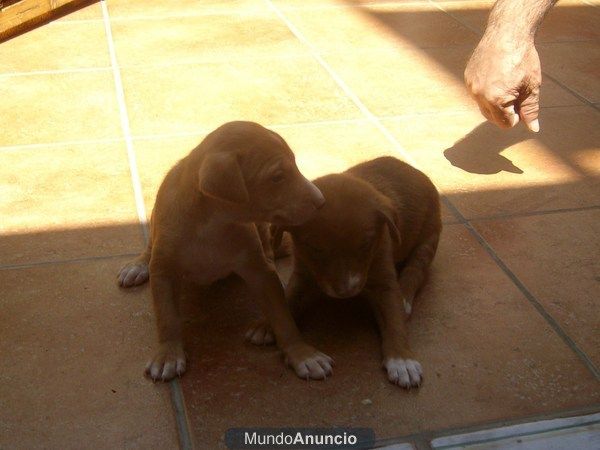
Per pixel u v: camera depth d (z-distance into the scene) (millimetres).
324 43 1348
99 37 1346
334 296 655
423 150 1023
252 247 668
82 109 1103
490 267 799
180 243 660
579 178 966
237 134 617
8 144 1011
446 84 1213
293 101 1142
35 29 1372
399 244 660
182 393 633
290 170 621
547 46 1358
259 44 1333
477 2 1570
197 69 1232
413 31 1415
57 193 908
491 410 621
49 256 800
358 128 1073
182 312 731
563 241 843
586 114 1127
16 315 715
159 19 1430
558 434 598
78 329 701
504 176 967
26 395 627
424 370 660
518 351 684
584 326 717
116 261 796
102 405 620
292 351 662
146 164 972
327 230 636
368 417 613
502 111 864
